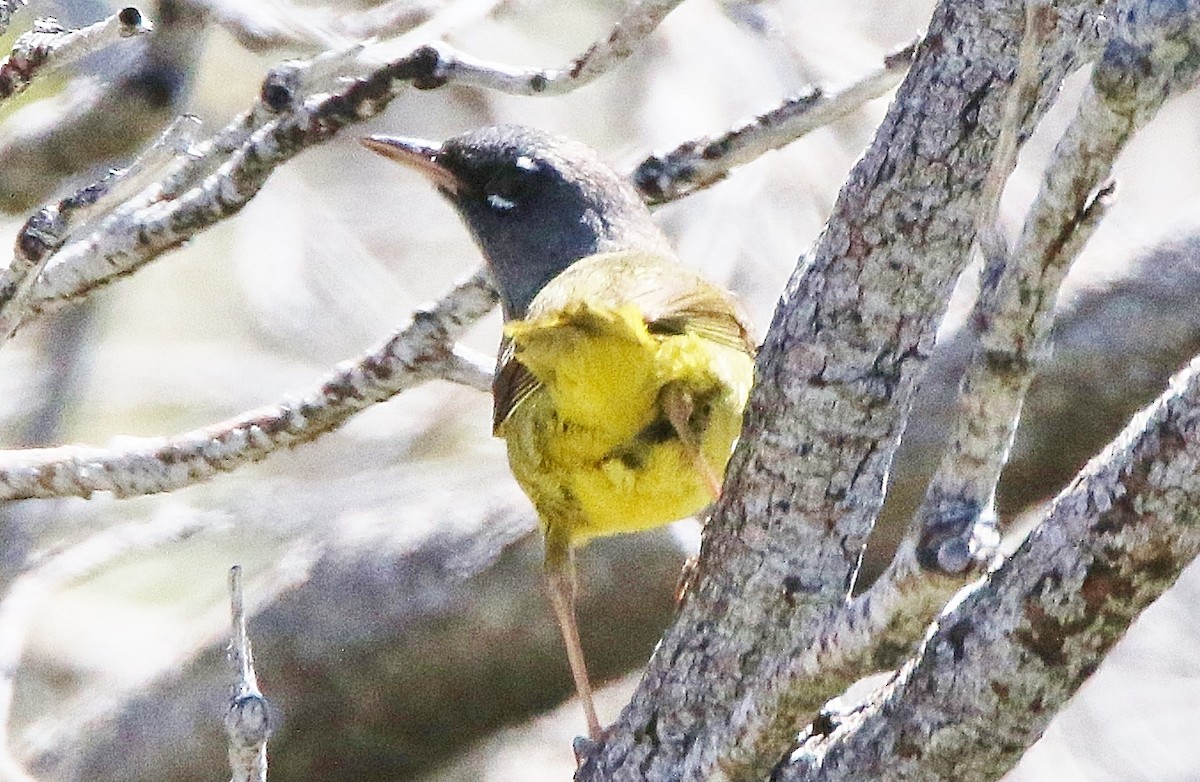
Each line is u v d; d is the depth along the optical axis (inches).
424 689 470.6
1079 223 222.2
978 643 246.2
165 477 394.3
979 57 253.4
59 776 468.1
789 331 272.5
